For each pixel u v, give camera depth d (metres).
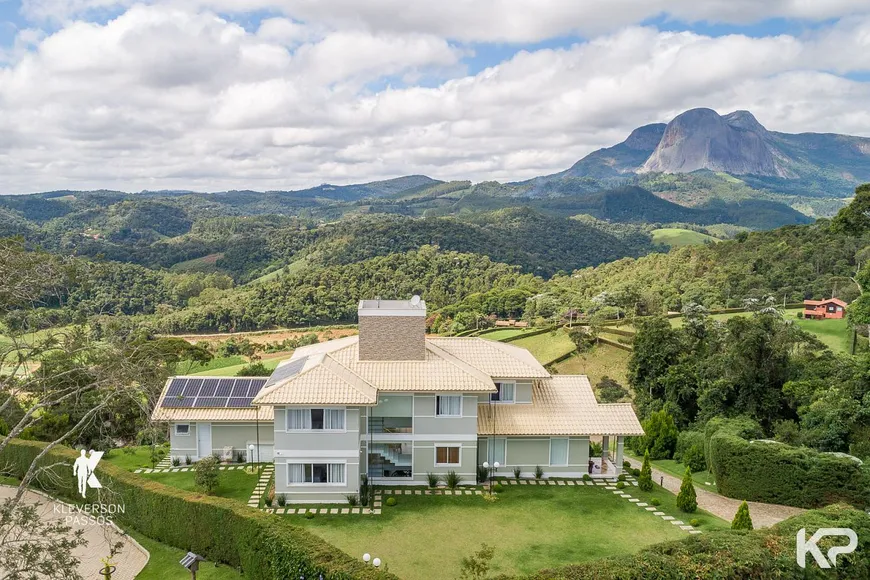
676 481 44.09
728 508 38.28
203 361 77.88
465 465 39.47
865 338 67.56
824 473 37.16
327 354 41.19
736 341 55.84
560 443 41.16
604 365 85.88
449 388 38.16
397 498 37.03
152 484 32.53
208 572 28.02
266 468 41.59
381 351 40.78
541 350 95.00
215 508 28.88
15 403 41.47
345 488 36.12
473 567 23.88
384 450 39.88
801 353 59.31
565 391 43.78
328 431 35.66
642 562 23.95
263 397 35.12
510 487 39.31
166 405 42.50
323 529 32.56
